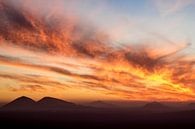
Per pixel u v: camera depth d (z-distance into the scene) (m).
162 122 121.00
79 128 89.88
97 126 97.88
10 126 91.00
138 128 90.88
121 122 122.31
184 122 118.38
